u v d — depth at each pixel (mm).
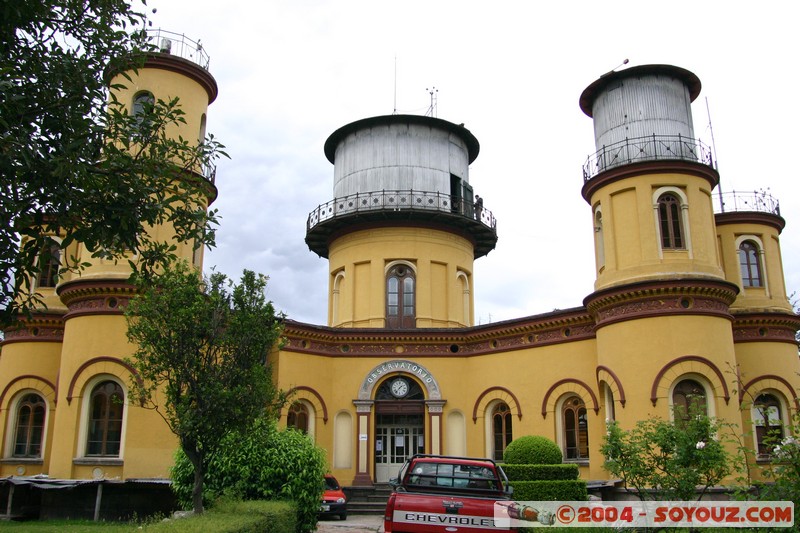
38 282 28719
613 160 25719
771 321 27547
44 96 10383
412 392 29266
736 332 27547
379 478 28531
